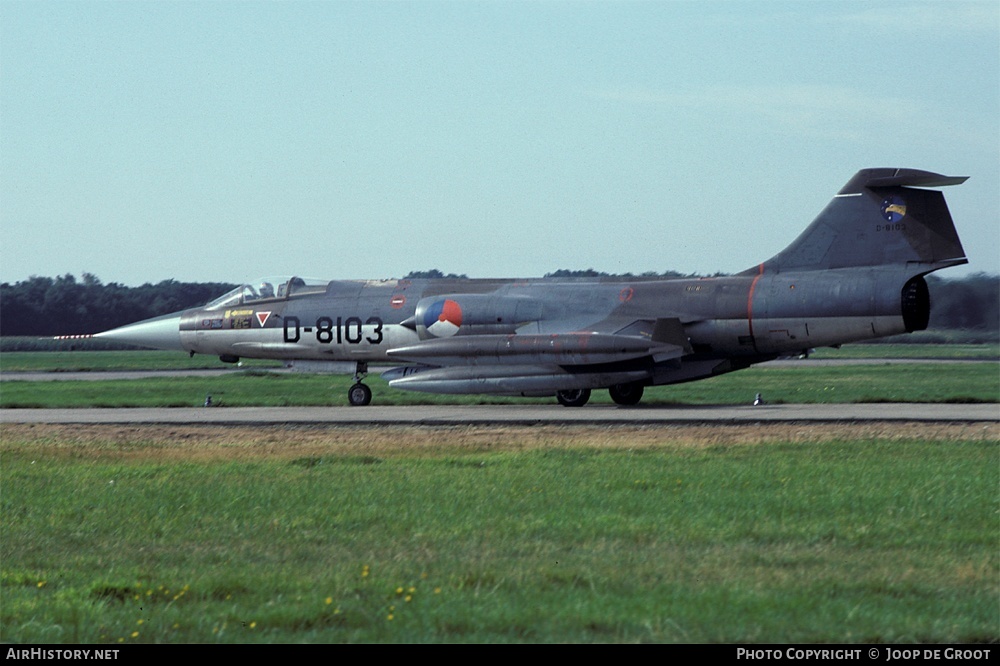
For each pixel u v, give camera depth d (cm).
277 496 3628
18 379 13125
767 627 2078
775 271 7188
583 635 2058
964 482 3625
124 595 2420
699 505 3303
